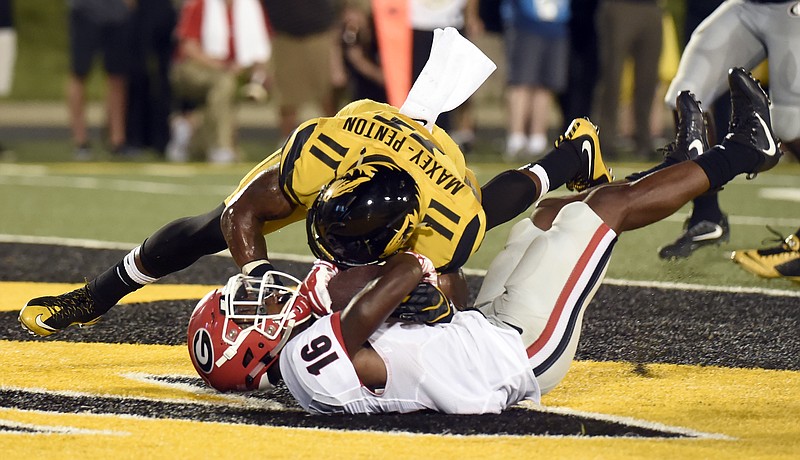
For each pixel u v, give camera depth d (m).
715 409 14.47
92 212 33.25
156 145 50.72
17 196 36.81
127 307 20.22
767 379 15.97
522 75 48.56
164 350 17.41
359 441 12.94
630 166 44.41
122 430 13.30
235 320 14.20
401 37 43.28
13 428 13.34
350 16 44.72
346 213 13.22
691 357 17.22
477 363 13.91
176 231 16.41
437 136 15.79
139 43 49.81
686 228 23.53
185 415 13.97
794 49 21.41
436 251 14.25
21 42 87.50
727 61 22.16
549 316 14.43
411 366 13.74
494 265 15.52
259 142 56.53
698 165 15.60
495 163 46.91
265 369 14.23
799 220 31.97
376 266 14.18
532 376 14.11
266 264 14.45
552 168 17.16
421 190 14.04
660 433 13.41
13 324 18.95
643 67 47.28
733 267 24.52
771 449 12.84
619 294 21.48
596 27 49.22
